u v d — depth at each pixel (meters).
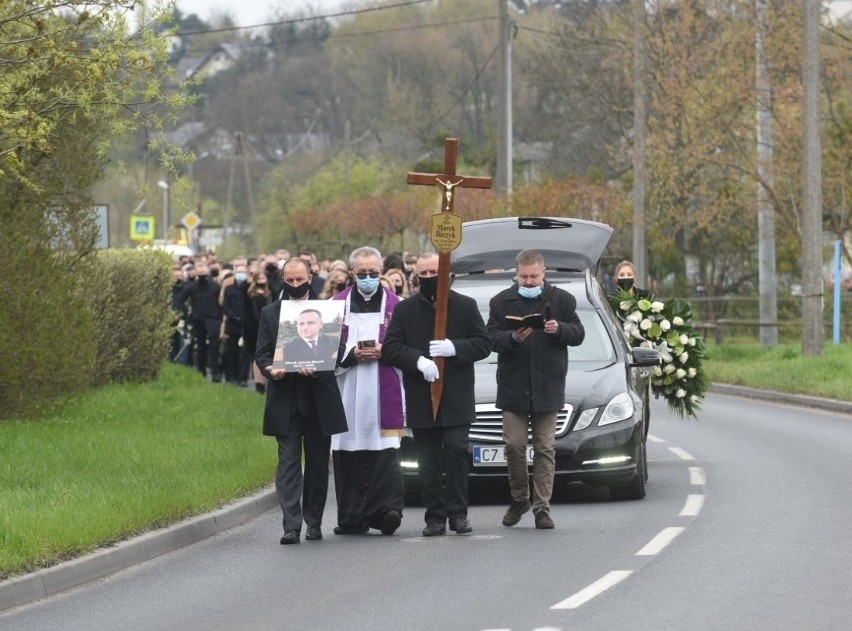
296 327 21.34
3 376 32.19
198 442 30.19
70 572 18.44
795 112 56.44
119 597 17.53
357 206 120.19
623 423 24.20
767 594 16.17
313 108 173.62
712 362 55.28
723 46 58.69
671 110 60.28
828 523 21.14
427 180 21.44
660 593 16.38
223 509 23.30
